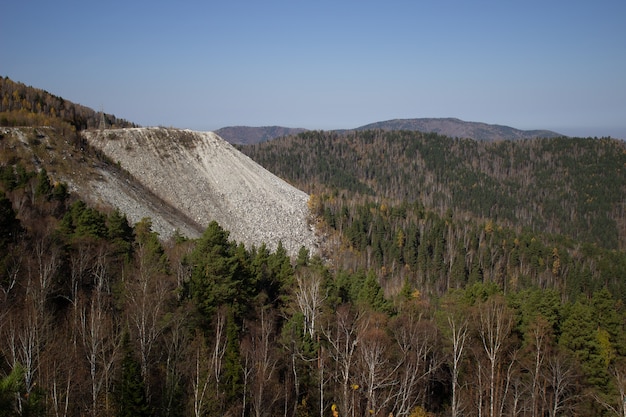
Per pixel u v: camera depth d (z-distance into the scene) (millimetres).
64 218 53531
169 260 55156
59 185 73688
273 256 65250
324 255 124562
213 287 43719
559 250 142750
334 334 42344
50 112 131250
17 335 31031
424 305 61062
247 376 33969
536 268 133250
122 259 51875
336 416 32875
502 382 38000
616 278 129750
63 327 37312
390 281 111938
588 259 149875
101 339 30688
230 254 51875
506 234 154750
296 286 53750
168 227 102000
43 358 29109
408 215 159750
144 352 33125
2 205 43250
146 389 30031
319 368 36281
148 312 36375
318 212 142625
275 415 34156
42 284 36812
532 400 37000
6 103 124438
